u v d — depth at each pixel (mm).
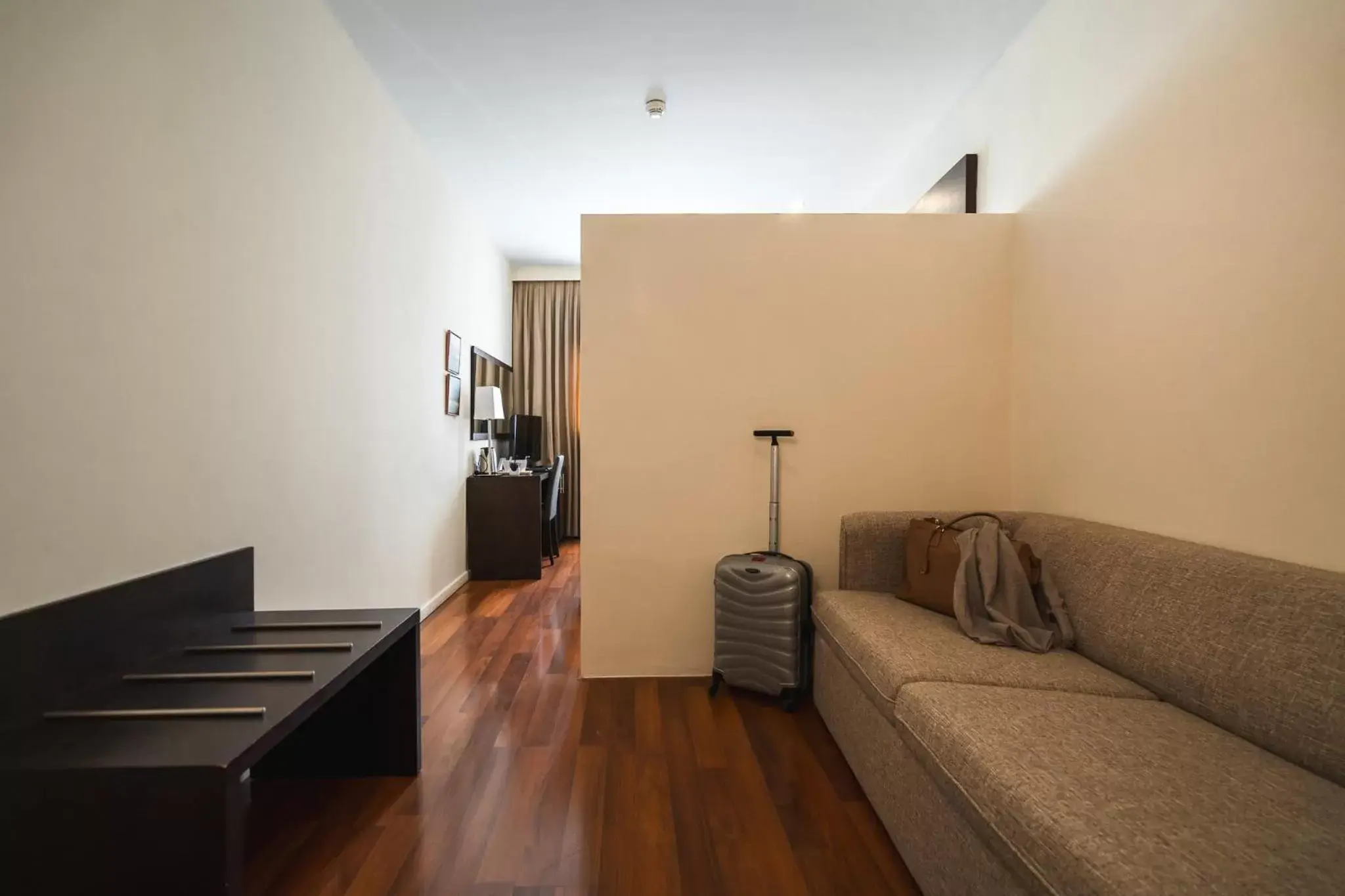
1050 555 2062
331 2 2439
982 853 1158
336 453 2537
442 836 1612
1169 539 1760
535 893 1410
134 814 1025
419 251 3543
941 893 1314
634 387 2707
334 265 2529
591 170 4039
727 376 2717
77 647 1310
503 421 5562
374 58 2822
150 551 1546
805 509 2736
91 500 1376
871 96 3180
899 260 2725
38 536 1255
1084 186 2240
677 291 2705
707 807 1751
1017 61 2693
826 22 2602
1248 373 1574
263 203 2033
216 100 1792
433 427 3801
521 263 6336
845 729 2004
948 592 2090
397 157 3215
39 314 1255
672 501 2719
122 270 1458
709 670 2736
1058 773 1106
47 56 1271
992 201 2920
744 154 3818
